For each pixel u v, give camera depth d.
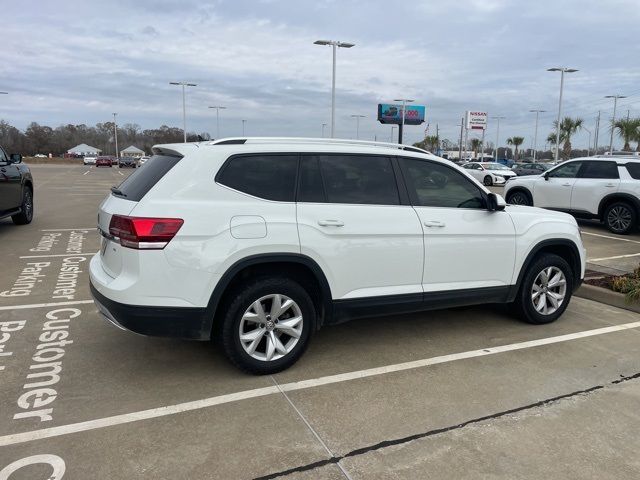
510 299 5.05
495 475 2.84
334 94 33.72
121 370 4.04
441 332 5.04
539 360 4.41
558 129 40.22
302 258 3.91
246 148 3.90
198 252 3.59
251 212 3.78
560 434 3.26
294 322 4.00
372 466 2.90
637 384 3.99
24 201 11.28
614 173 11.57
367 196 4.27
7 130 111.31
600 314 5.76
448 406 3.58
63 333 4.80
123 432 3.17
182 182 3.67
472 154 76.25
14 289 6.26
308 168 4.08
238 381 3.88
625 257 8.73
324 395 3.70
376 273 4.23
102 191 22.30
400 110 69.88
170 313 3.58
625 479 2.83
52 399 3.56
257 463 2.90
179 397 3.62
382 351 4.53
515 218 4.97
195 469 2.83
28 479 2.71
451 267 4.59
